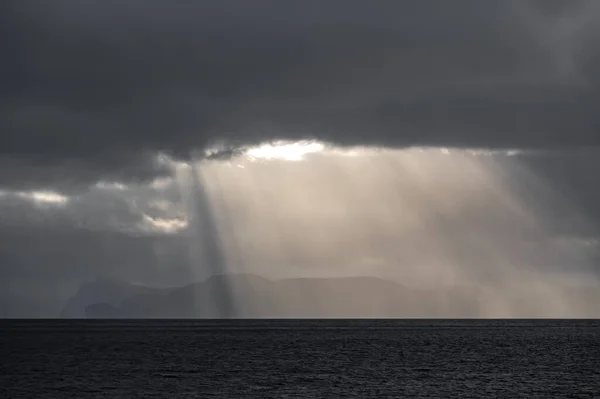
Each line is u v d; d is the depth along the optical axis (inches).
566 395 7062.0
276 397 6899.6
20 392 7175.2
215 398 6825.8
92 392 7170.3
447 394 7116.1
